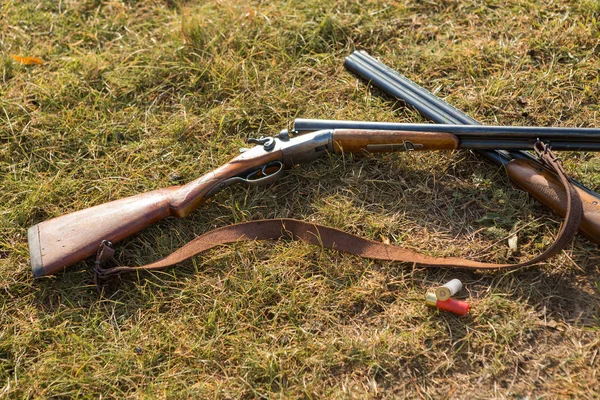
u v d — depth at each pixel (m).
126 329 1.41
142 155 1.65
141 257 1.50
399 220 1.50
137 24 1.93
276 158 1.53
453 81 1.72
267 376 1.33
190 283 1.45
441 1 1.87
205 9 1.93
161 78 1.78
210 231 1.47
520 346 1.33
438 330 1.35
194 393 1.32
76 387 1.34
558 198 1.42
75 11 1.95
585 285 1.38
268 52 1.82
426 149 1.51
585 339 1.33
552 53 1.73
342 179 1.56
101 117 1.73
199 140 1.67
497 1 1.85
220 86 1.75
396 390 1.31
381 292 1.41
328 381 1.32
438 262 1.41
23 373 1.37
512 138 1.46
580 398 1.27
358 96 1.72
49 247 1.42
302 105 1.71
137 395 1.33
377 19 1.86
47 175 1.64
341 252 1.46
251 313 1.40
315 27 1.85
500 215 1.48
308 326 1.38
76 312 1.43
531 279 1.40
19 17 1.93
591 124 1.61
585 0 1.80
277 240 1.49
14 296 1.46
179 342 1.38
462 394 1.30
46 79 1.79
